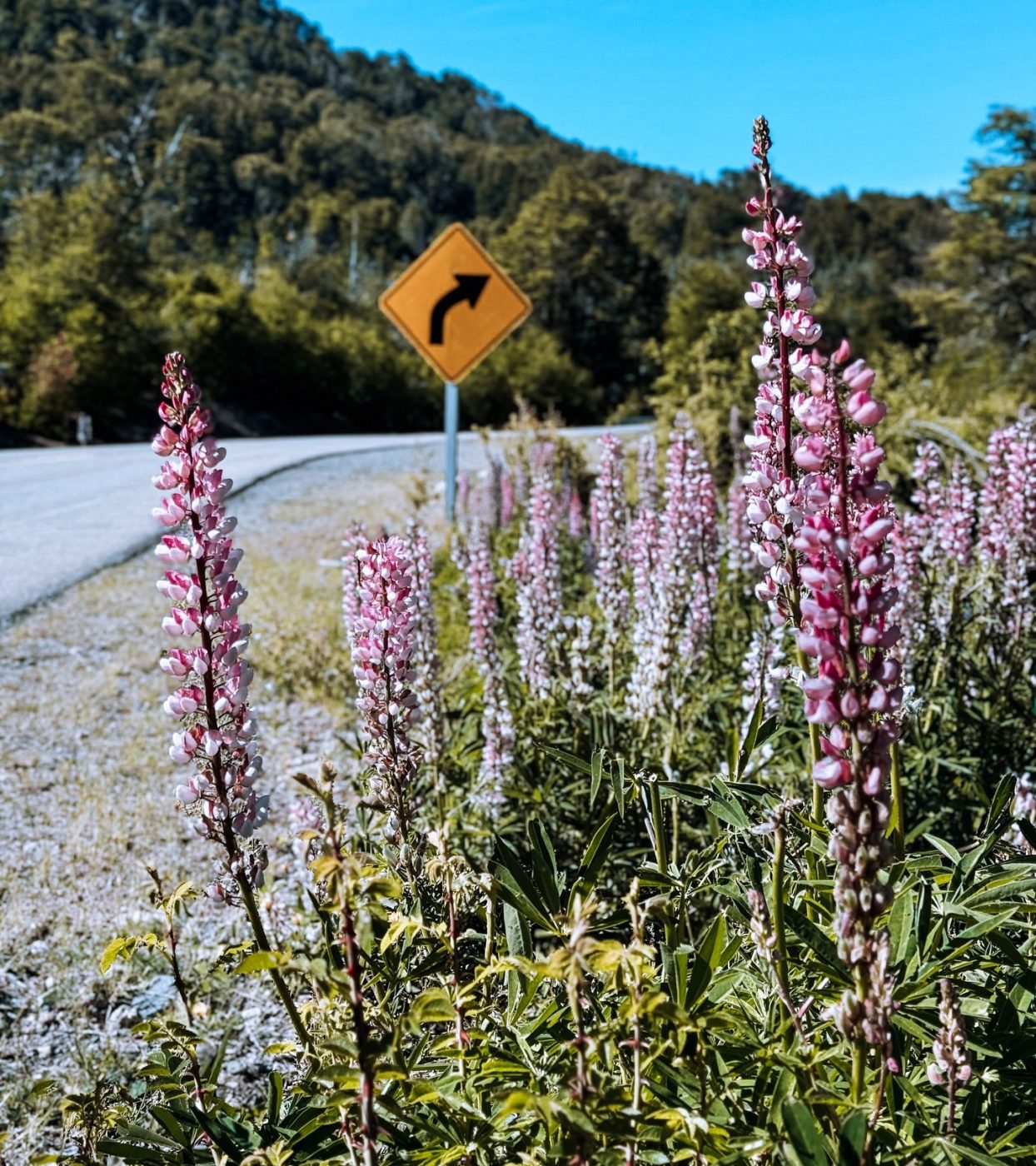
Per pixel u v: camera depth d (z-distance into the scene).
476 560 4.92
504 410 53.81
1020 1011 1.93
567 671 5.09
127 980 3.95
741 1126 1.73
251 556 11.70
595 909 1.68
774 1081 1.86
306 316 47.38
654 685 4.31
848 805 1.58
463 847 3.97
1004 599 4.79
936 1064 1.74
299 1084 2.10
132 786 5.63
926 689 4.50
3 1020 3.71
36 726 6.47
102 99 98.19
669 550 4.56
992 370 35.03
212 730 2.21
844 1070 1.87
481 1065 1.93
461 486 11.34
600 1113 1.62
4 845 4.89
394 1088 1.97
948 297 38.03
